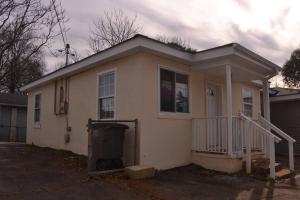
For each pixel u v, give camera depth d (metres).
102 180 7.08
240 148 8.95
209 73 10.48
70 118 11.72
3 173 7.66
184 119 9.52
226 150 8.95
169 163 8.85
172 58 9.09
